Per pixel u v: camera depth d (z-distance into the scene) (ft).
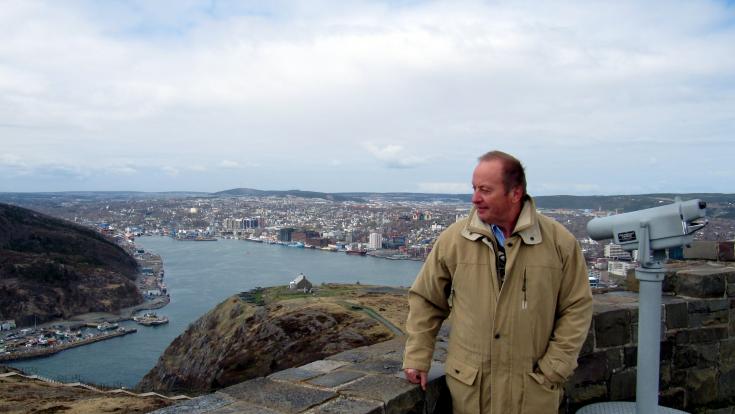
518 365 8.62
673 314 14.97
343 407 8.53
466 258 9.00
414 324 9.64
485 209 8.61
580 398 13.00
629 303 14.53
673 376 15.02
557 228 8.96
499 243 9.00
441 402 10.00
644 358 10.45
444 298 9.68
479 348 8.81
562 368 8.57
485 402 8.80
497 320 8.65
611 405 11.76
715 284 15.58
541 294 8.60
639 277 10.46
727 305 15.78
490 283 8.79
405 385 9.47
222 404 8.75
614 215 11.04
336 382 9.72
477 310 8.83
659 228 10.09
